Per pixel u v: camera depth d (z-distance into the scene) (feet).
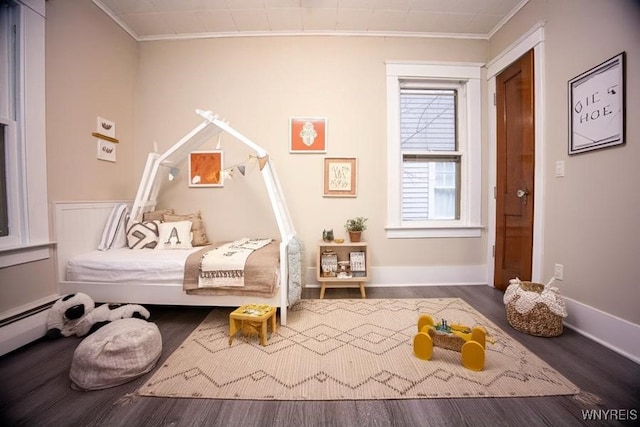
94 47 6.97
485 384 4.00
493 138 8.38
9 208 5.29
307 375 4.21
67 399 3.71
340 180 8.55
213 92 8.55
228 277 5.64
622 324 4.79
